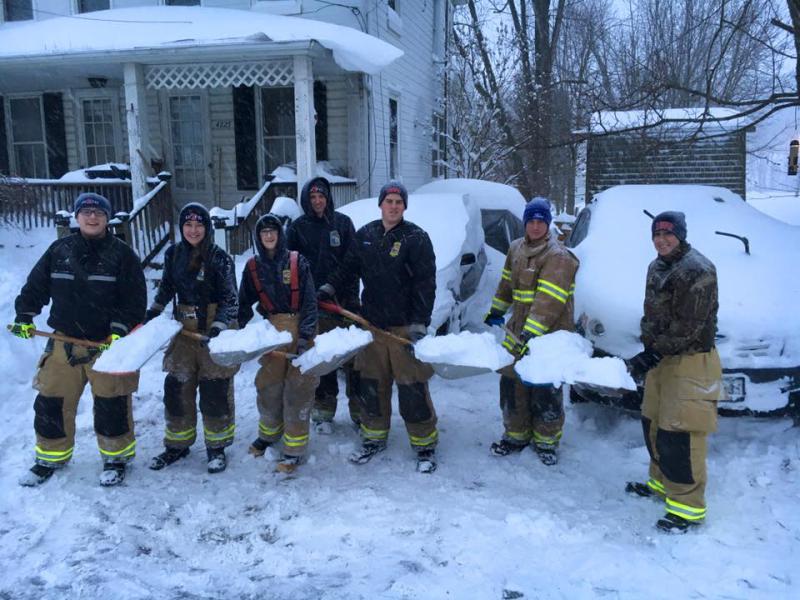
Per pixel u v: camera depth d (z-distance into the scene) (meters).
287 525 3.76
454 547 3.48
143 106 10.45
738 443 4.59
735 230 5.62
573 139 11.69
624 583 3.14
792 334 4.36
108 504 3.98
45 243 9.41
